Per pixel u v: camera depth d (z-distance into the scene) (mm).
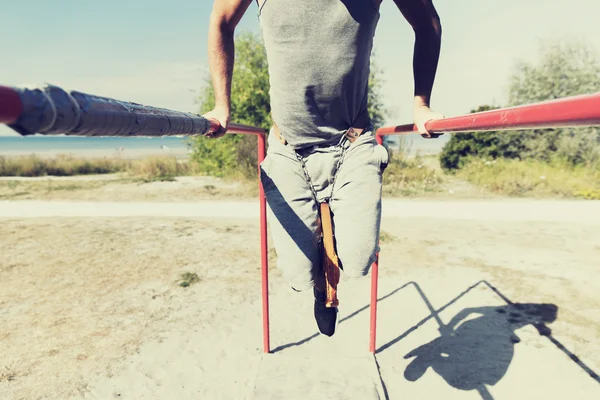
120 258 4773
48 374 2576
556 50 12422
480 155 12188
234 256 4832
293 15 1463
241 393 2385
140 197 9164
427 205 7969
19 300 3662
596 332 3062
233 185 10539
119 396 2367
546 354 2781
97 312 3424
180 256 4840
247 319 3283
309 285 1722
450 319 3283
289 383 2410
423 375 2564
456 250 5023
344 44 1490
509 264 4543
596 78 12125
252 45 11031
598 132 11273
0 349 2861
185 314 3377
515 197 8977
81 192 9906
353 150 1658
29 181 12102
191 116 1226
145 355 2781
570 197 8953
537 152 11734
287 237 1697
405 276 4184
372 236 1616
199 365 2662
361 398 2281
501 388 2436
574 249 5094
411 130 1797
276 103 1638
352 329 3115
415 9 1624
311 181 1717
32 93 562
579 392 2398
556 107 740
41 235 5773
